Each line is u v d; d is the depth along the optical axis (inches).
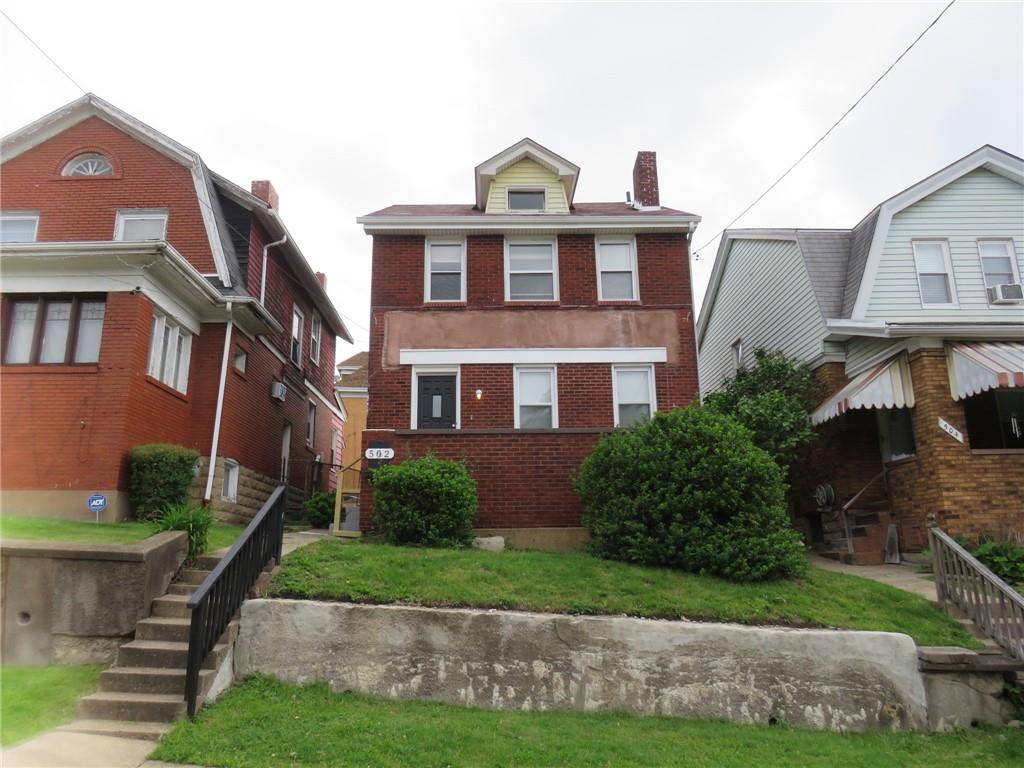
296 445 800.3
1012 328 488.7
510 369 558.9
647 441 424.2
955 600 345.4
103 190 608.1
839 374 579.5
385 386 551.2
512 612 305.7
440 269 589.0
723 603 327.6
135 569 294.4
